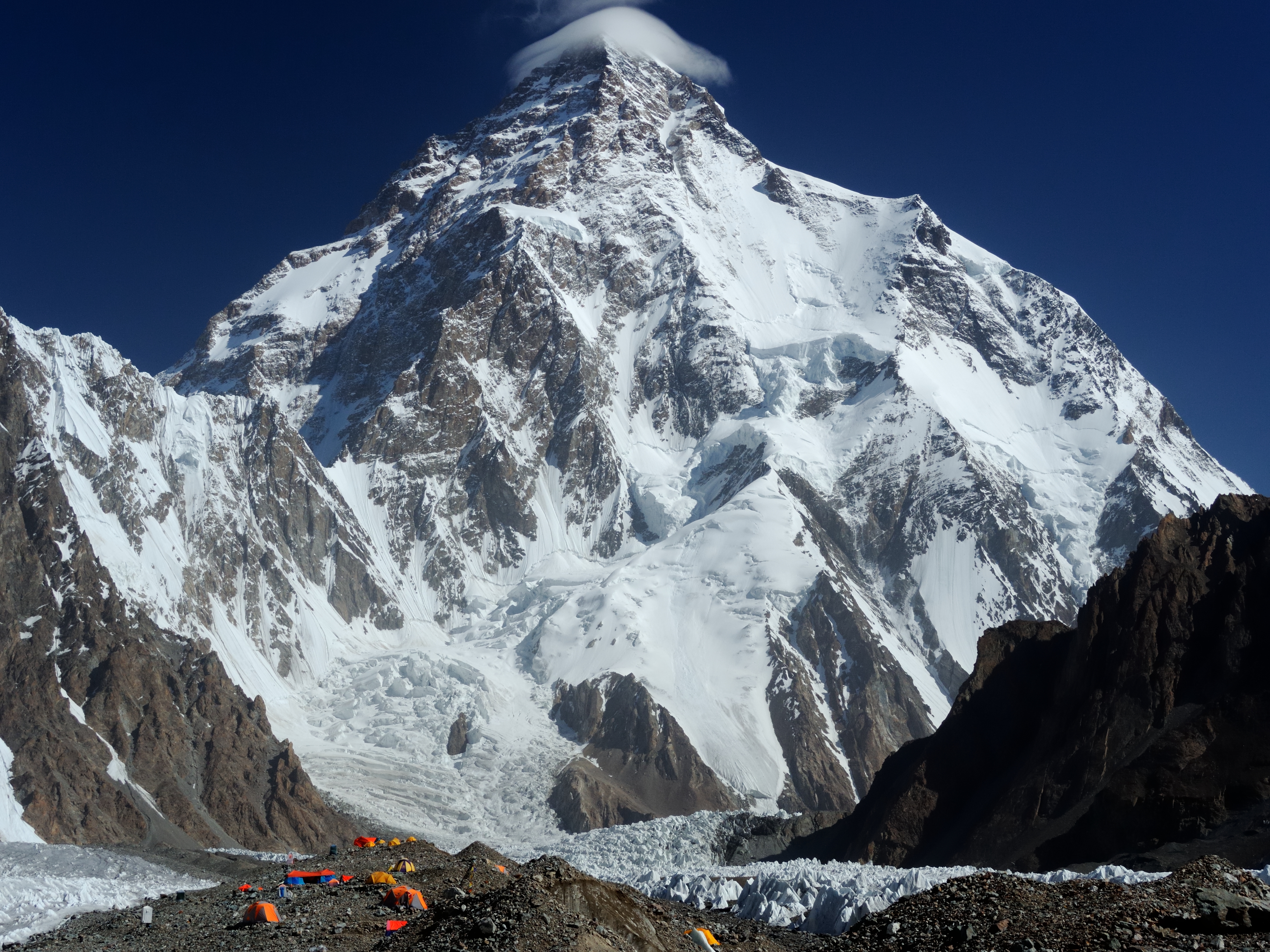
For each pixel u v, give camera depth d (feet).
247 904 190.29
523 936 118.32
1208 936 113.60
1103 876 208.54
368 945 147.74
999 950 118.73
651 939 130.21
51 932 208.64
